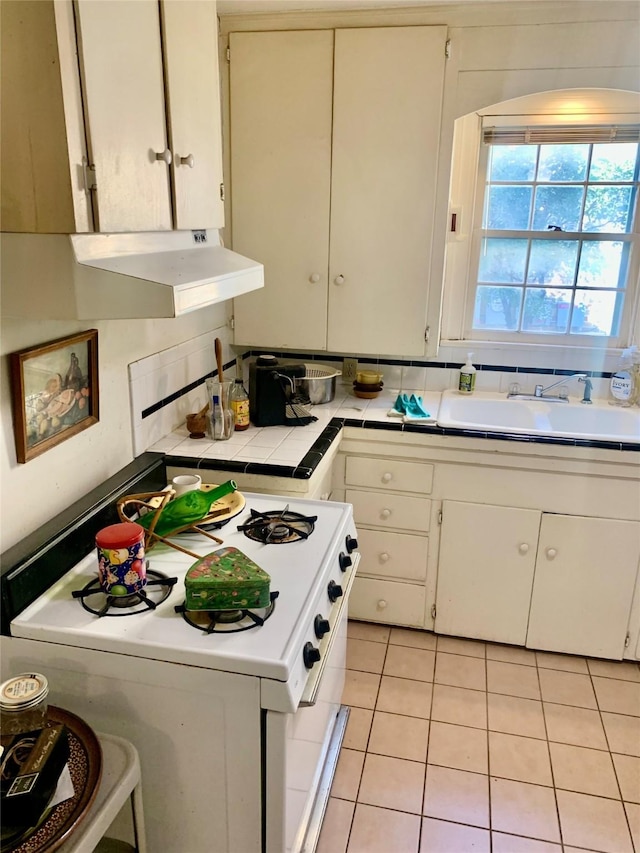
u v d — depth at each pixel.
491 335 2.96
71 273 1.31
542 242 2.84
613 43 2.24
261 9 2.35
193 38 1.65
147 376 2.13
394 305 2.62
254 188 2.60
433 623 2.71
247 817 1.38
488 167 2.79
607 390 2.88
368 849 1.80
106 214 1.34
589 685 2.45
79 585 1.51
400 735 2.20
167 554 1.65
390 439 2.50
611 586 2.49
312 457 2.15
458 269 2.90
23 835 1.06
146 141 1.47
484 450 2.43
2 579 1.36
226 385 2.50
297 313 2.72
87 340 1.72
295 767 1.44
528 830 1.87
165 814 1.43
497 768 2.08
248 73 2.47
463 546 2.57
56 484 1.66
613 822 1.90
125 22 1.35
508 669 2.53
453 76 2.35
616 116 2.61
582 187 2.75
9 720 1.19
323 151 2.51
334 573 1.68
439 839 1.84
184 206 1.66
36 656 1.37
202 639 1.32
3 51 1.20
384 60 2.37
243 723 1.30
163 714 1.34
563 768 2.08
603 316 2.86
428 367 2.98
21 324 1.47
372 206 2.53
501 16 2.27
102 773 1.21
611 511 2.41
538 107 2.65
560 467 2.39
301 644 1.35
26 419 1.49
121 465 2.00
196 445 2.24
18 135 1.24
